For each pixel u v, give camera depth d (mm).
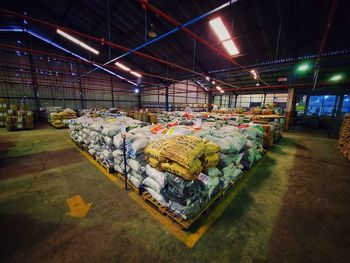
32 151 4906
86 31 9156
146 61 11570
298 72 9539
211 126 4035
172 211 2037
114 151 3172
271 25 5820
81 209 2293
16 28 9680
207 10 5516
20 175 3322
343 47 6184
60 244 1721
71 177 3256
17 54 10250
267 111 7848
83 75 12586
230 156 2650
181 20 6340
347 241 1821
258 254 1644
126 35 8664
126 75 15141
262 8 5145
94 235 1848
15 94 10445
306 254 1653
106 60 12414
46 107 11234
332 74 9484
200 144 2088
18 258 1564
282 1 4723
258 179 3314
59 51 11906
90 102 14125
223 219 2141
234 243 1770
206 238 1829
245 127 4113
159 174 2084
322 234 1916
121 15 7137
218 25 4117
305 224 2074
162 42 8609
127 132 3004
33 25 9422
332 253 1668
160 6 5836
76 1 6949
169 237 1837
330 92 12164
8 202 2428
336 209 2385
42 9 7859
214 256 1616
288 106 9602
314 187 3020
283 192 2834
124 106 16609
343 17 4848
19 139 6438
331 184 3139
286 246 1742
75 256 1595
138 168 2463
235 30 6414
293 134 8930
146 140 2609
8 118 8078
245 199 2605
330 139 7609
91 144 4234
